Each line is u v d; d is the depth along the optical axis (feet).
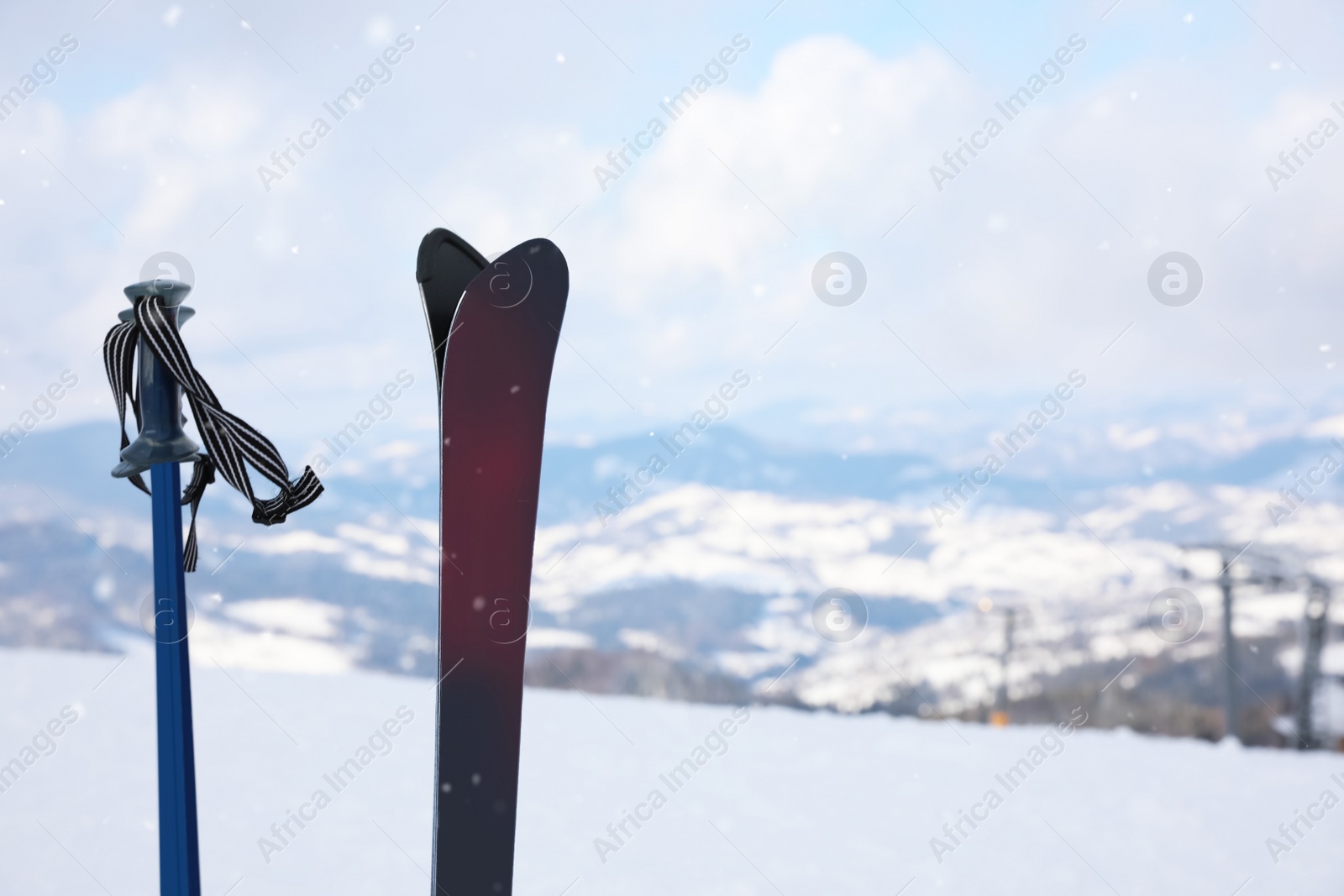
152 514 4.40
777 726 14.07
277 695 14.84
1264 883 7.59
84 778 9.48
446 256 5.28
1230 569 39.29
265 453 4.44
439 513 5.04
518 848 7.97
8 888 6.60
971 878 7.52
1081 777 11.47
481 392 5.09
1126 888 7.39
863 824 9.03
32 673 15.65
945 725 14.65
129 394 4.46
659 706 15.78
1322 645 39.99
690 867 7.59
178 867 4.36
